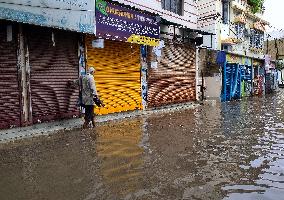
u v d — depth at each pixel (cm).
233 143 764
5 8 766
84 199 420
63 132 893
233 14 2914
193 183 482
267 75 3356
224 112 1444
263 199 422
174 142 771
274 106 1791
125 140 790
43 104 958
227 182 487
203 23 2572
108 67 1216
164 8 1627
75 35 1062
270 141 789
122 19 1190
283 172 540
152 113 1362
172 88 1625
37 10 843
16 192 445
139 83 1386
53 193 441
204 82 2062
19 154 649
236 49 2961
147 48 1429
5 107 859
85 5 1000
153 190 452
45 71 962
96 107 1165
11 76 871
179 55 1677
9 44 866
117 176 513
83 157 627
